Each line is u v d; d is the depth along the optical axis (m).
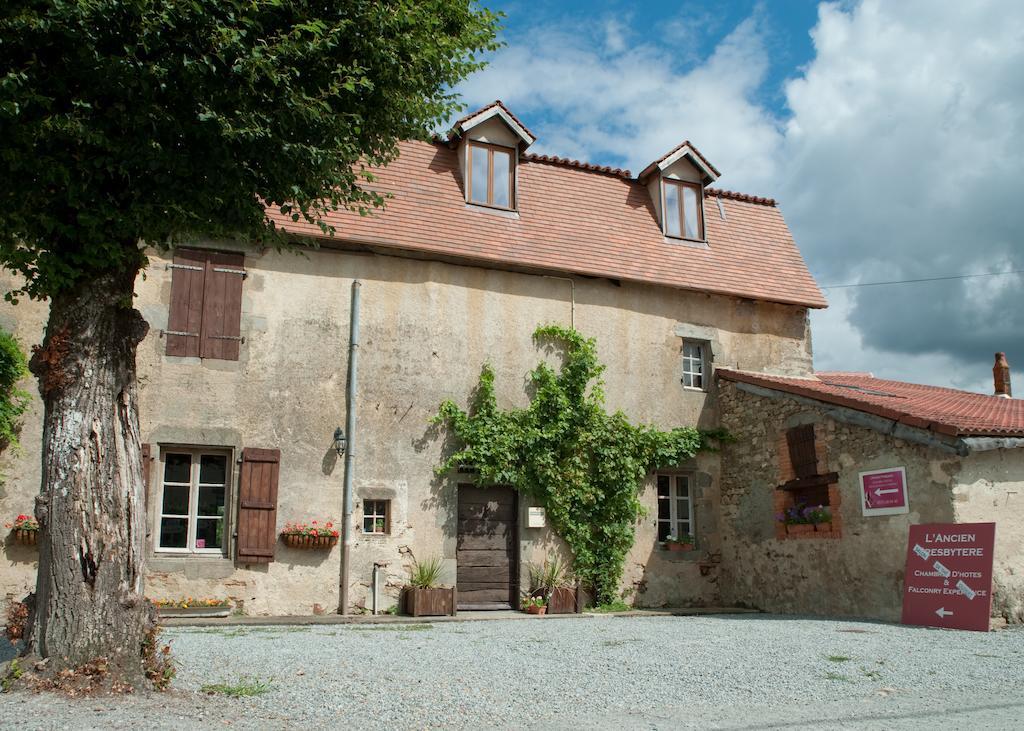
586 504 13.65
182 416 11.57
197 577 11.29
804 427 13.15
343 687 6.26
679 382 14.84
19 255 6.13
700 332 15.18
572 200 15.05
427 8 7.55
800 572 12.98
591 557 13.50
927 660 7.98
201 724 5.05
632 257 14.80
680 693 6.47
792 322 16.03
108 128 6.02
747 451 14.32
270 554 11.59
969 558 10.56
